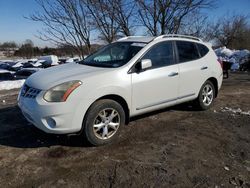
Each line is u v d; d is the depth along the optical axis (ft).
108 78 14.42
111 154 13.47
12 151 13.74
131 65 15.48
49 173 11.73
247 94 28.07
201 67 19.62
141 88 15.74
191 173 11.87
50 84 13.44
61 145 14.43
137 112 15.98
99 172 11.83
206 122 18.37
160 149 14.07
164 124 17.78
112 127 14.75
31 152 13.62
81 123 13.60
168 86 17.25
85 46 40.19
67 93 13.15
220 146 14.66
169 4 39.29
